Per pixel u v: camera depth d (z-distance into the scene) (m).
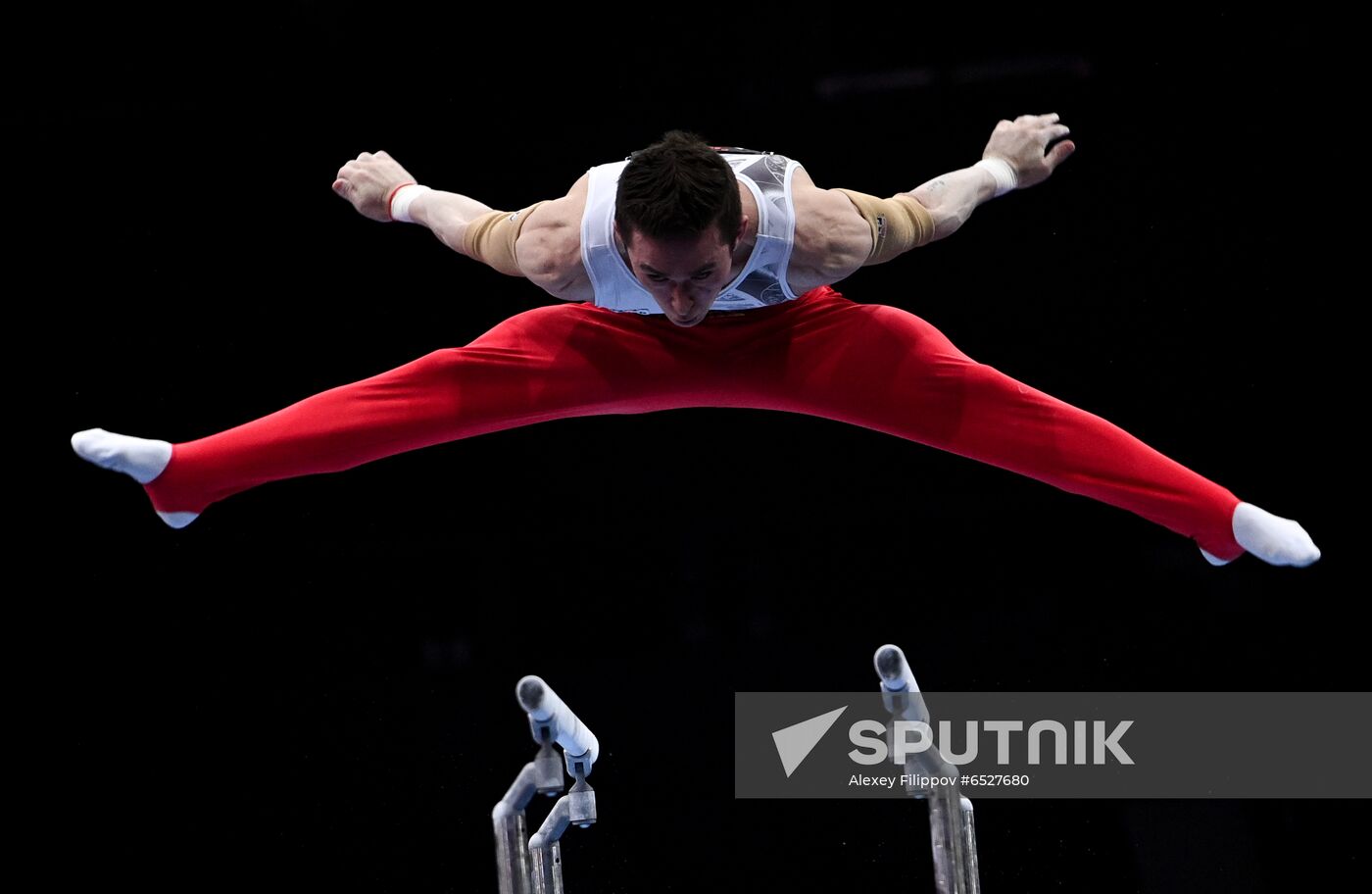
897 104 6.40
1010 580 6.82
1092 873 5.79
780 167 3.54
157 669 6.62
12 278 6.53
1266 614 6.48
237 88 6.36
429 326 6.84
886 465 7.09
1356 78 6.23
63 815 6.31
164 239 6.59
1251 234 6.52
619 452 7.16
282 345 6.75
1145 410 6.75
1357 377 6.50
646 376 3.75
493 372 3.74
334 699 6.65
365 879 6.10
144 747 6.46
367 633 6.85
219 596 6.79
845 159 6.44
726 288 3.52
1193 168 6.48
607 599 6.90
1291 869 5.77
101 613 6.63
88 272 6.57
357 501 7.05
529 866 3.60
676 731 6.49
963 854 3.50
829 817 6.02
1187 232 6.57
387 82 6.39
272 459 3.68
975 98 6.39
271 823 6.29
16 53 6.22
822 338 3.73
